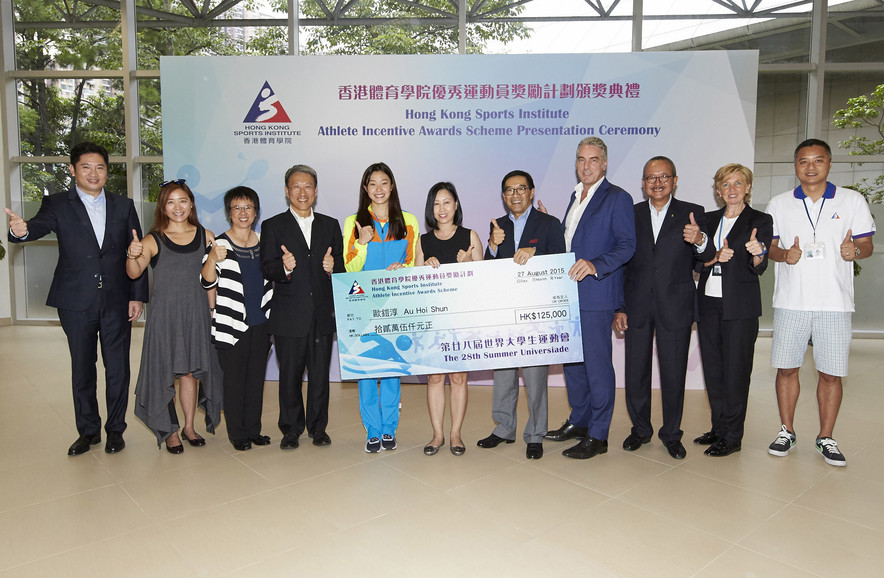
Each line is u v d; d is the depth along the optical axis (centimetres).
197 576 211
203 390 337
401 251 324
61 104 738
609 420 328
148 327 323
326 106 479
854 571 213
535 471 306
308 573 212
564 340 316
